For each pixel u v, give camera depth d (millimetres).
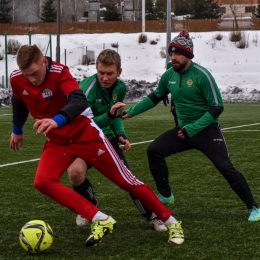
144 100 6633
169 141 6656
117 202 7402
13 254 5125
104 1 78250
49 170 5078
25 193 7992
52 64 5055
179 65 6285
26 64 4789
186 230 5914
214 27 51125
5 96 29484
